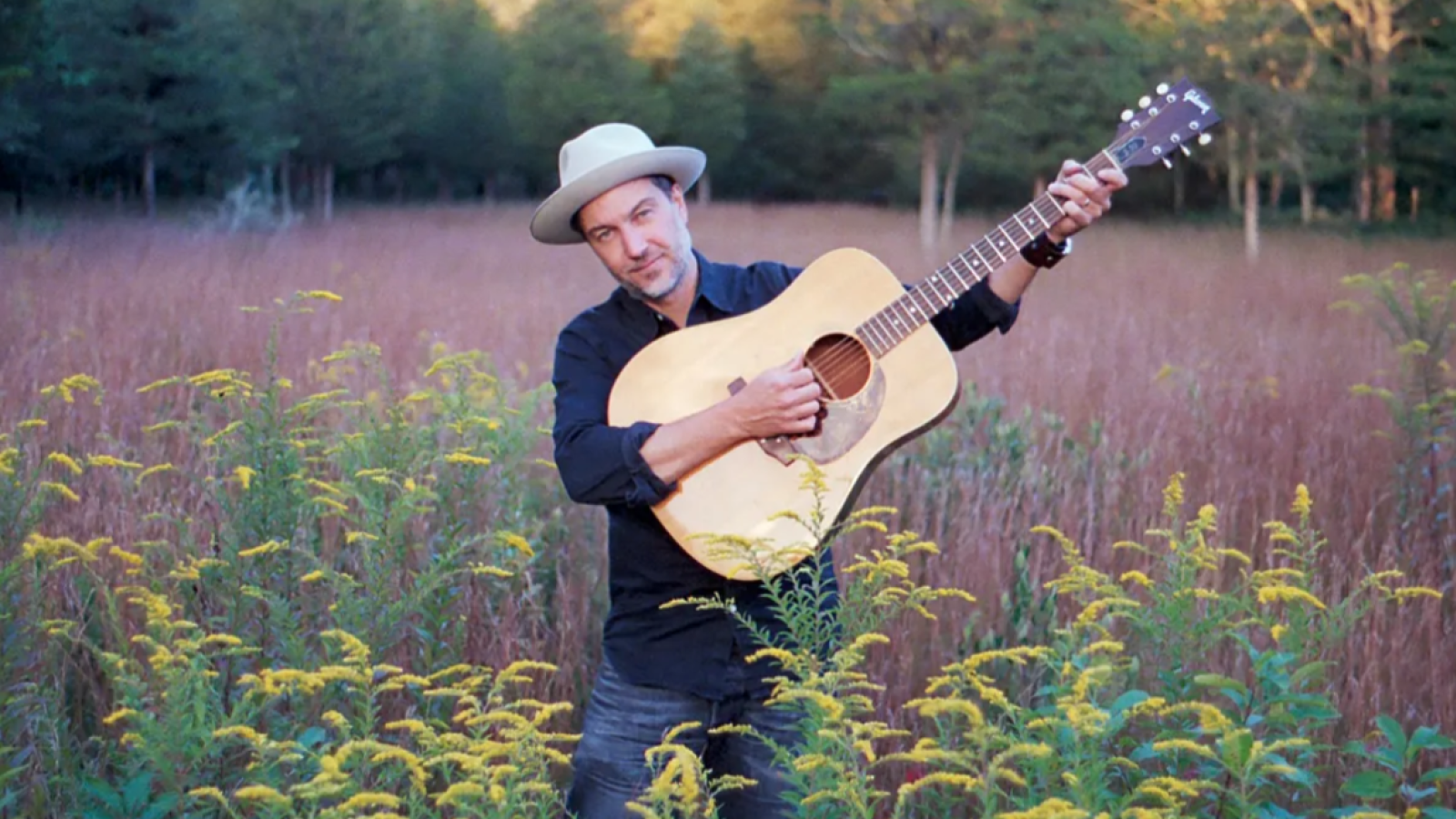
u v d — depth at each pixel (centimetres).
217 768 268
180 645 246
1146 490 525
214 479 344
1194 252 2114
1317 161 2459
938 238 2755
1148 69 2547
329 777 205
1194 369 840
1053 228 299
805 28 4544
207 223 2559
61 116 2848
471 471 388
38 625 291
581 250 2195
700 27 4066
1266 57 2412
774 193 5003
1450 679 375
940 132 2691
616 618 299
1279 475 570
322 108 3375
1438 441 509
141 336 846
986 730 205
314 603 353
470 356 421
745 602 288
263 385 726
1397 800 320
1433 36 2962
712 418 279
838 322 301
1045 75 2577
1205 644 263
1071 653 259
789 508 286
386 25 3559
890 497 509
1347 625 261
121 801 248
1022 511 507
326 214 3456
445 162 4788
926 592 256
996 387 754
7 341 792
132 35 2898
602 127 295
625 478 282
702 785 290
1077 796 208
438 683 329
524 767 219
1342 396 730
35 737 300
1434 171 3064
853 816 212
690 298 306
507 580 409
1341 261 1862
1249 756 219
